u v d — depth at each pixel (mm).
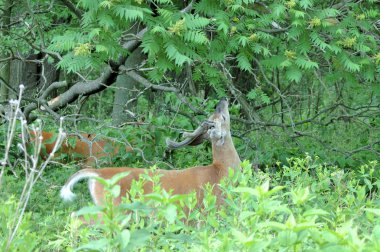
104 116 22641
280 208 6336
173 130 15406
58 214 10523
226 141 12344
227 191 8336
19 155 14898
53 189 13172
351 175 11266
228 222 7797
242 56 12234
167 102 17547
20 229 6977
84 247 5953
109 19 10445
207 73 13109
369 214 7270
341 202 9062
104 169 11328
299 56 12156
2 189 12195
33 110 16172
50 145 15812
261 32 12219
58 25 17453
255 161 15180
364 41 12898
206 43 11523
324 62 15766
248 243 5750
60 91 23422
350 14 12859
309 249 5805
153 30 10516
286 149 16344
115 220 6129
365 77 12922
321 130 19031
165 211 6363
